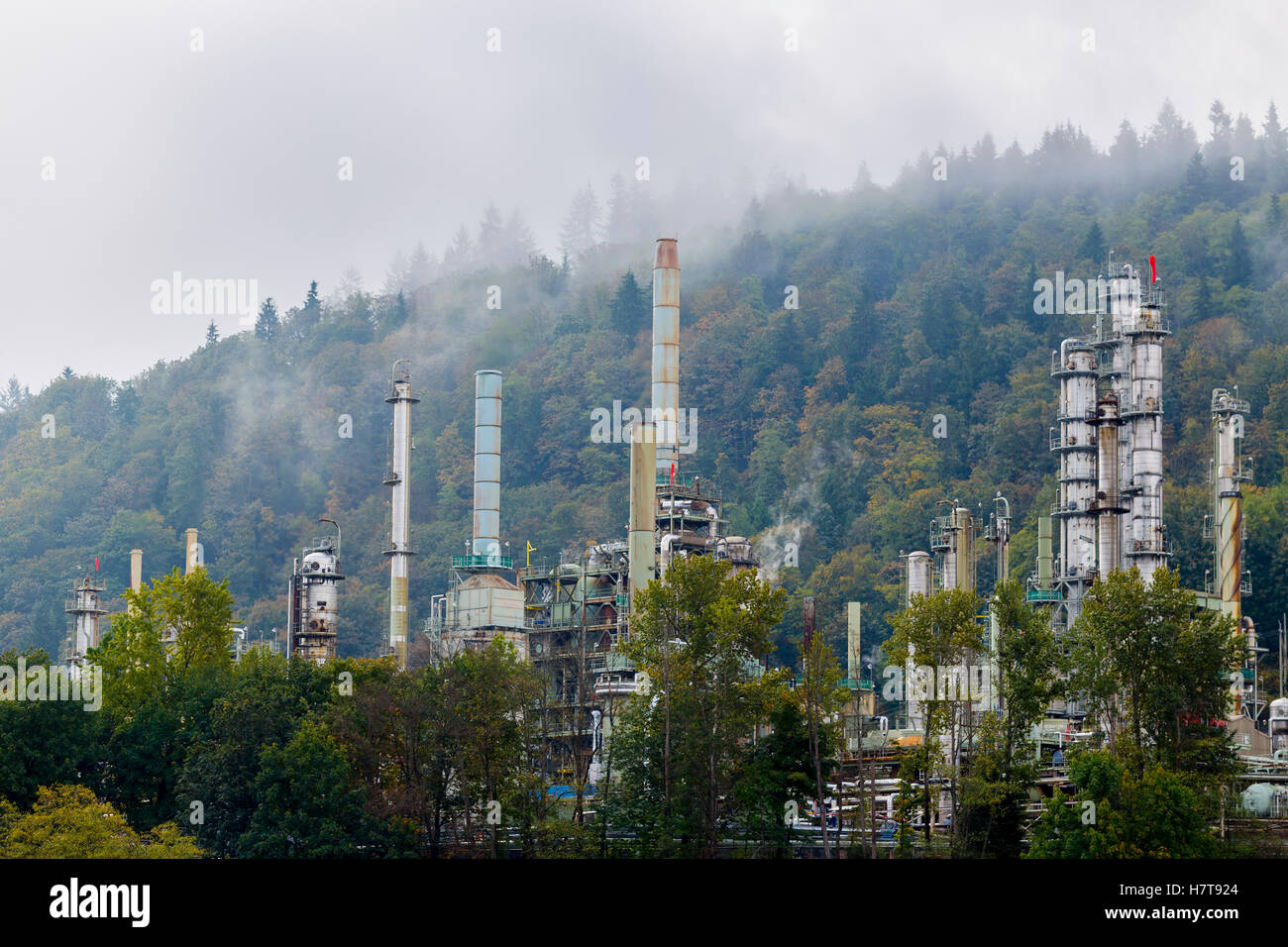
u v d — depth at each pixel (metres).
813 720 129.62
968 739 131.00
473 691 131.50
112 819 117.12
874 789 125.88
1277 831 129.88
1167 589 130.00
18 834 114.06
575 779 137.88
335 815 120.81
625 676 164.75
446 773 129.00
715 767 126.56
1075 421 167.75
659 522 192.12
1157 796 117.12
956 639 131.12
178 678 141.38
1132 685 129.75
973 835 122.75
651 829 124.94
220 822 123.75
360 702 130.88
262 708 126.81
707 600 134.88
